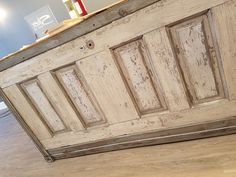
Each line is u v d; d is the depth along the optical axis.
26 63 1.34
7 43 2.52
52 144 1.66
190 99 1.17
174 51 1.06
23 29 2.31
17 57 1.33
